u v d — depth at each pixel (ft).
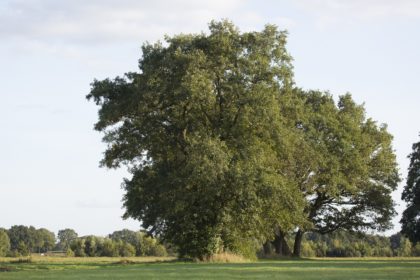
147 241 406.62
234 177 142.61
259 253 231.91
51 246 586.86
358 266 112.16
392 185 249.34
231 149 152.76
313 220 249.34
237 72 155.43
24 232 573.74
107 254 400.26
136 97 154.10
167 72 154.51
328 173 223.92
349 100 251.39
